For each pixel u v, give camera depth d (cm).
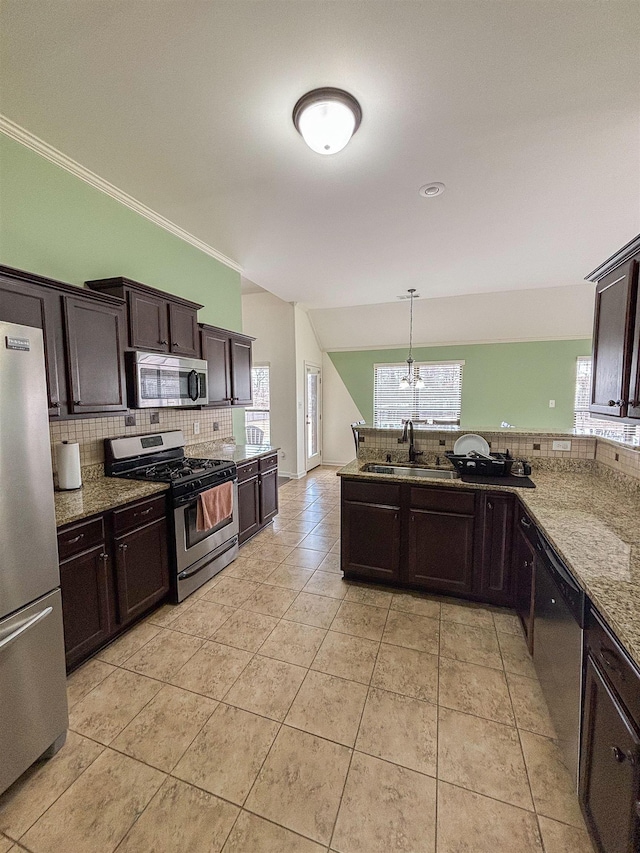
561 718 145
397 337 674
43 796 136
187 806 133
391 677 192
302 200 271
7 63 155
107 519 206
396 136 202
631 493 215
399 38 146
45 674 147
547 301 553
